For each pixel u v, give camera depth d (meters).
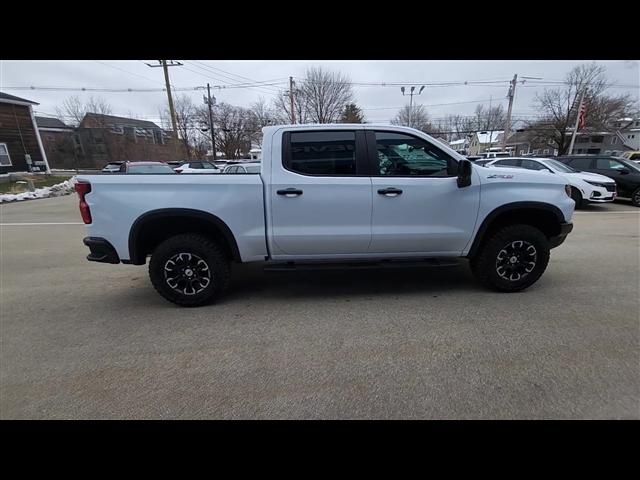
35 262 5.54
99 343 2.99
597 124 42.75
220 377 2.49
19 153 24.20
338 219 3.54
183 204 3.41
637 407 2.15
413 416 2.11
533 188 3.72
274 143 3.51
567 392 2.28
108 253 3.45
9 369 2.62
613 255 5.41
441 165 3.64
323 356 2.73
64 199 14.73
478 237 3.74
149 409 2.19
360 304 3.69
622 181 10.95
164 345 2.94
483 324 3.20
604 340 2.90
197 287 3.65
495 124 58.88
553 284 4.18
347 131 3.56
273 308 3.63
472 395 2.27
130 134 49.03
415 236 3.64
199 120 45.22
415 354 2.74
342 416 2.11
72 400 2.28
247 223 3.50
